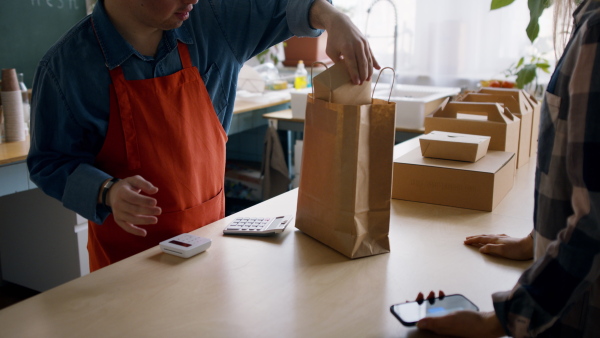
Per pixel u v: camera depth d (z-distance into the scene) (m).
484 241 1.15
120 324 0.86
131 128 1.29
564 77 0.74
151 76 1.33
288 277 1.01
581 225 0.67
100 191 1.11
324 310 0.90
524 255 1.08
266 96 3.51
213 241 1.19
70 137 1.25
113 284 0.99
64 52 1.24
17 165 2.10
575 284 0.68
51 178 1.21
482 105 1.68
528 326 0.72
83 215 1.13
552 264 0.71
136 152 1.29
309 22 1.34
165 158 1.32
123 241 1.36
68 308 0.91
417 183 1.45
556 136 0.75
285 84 3.84
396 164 1.46
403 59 3.85
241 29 1.46
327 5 1.29
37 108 1.24
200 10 1.41
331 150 1.10
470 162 1.46
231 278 1.01
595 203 0.66
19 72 2.78
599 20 0.66
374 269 1.05
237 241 1.19
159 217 1.34
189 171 1.37
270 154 3.35
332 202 1.12
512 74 3.47
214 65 1.44
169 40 1.34
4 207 2.69
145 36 1.29
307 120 1.17
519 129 1.77
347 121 1.06
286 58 4.17
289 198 1.48
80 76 1.24
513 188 1.58
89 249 1.47
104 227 1.37
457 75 3.71
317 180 1.16
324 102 1.10
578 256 0.68
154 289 0.97
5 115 2.25
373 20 3.87
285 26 1.45
